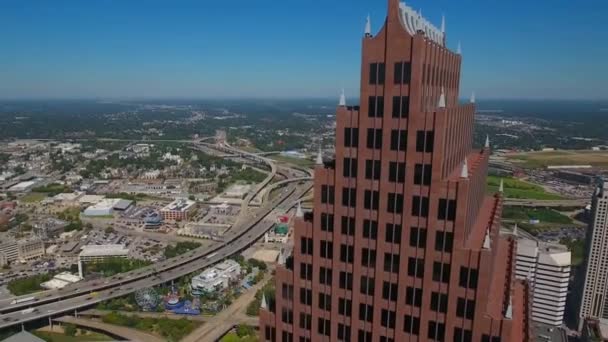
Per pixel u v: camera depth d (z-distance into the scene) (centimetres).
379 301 7519
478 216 9112
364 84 7025
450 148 7256
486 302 6556
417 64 6512
